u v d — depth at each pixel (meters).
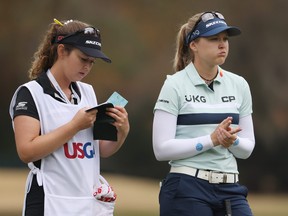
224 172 20.38
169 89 20.61
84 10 96.12
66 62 18.31
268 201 87.62
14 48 100.06
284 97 106.62
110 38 97.81
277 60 107.25
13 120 18.19
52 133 17.73
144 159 115.25
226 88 20.98
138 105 101.81
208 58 20.62
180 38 21.69
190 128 20.50
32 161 17.91
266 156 113.06
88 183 18.25
